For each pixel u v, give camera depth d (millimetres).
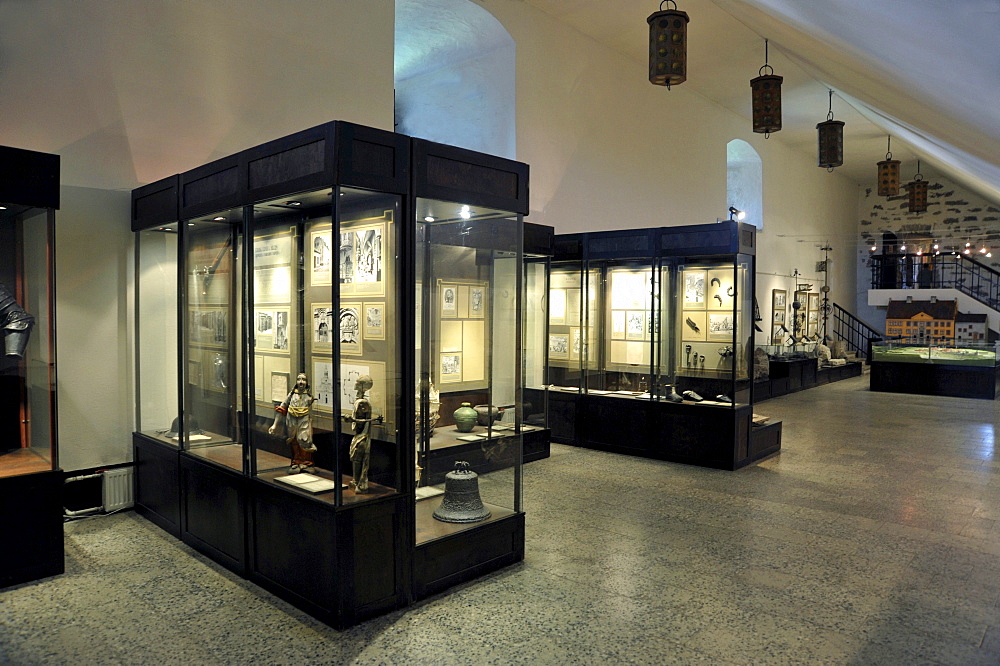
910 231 23422
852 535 5430
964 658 3484
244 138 6824
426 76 10984
